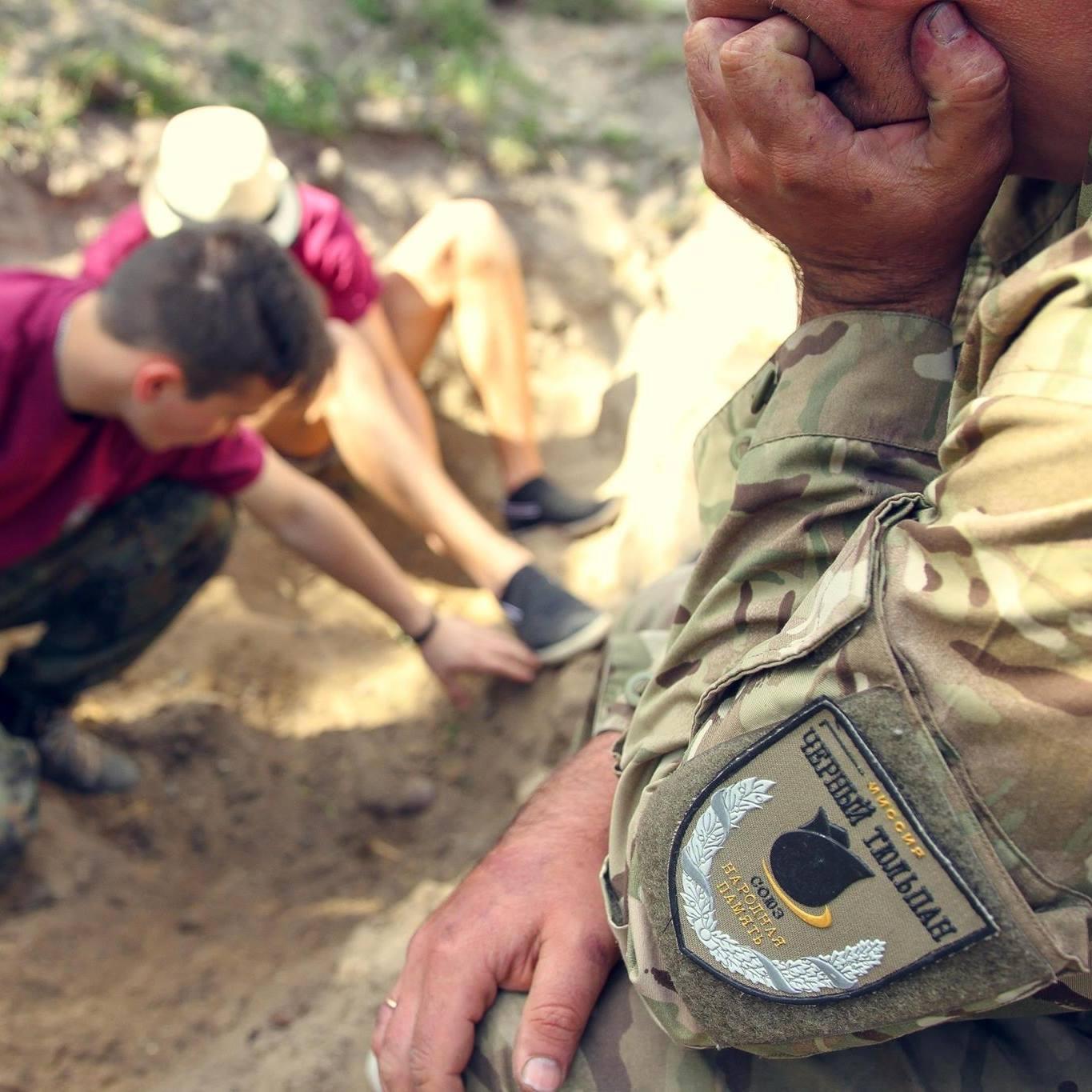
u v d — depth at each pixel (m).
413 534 2.83
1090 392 0.69
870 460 0.91
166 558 2.07
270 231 2.48
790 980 0.81
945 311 0.96
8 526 1.92
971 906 0.74
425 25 3.38
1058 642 0.70
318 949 1.92
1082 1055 0.94
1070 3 0.77
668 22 3.63
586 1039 1.01
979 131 0.83
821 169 0.87
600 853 1.13
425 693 2.49
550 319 3.16
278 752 2.37
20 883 1.94
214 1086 1.54
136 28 3.11
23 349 1.77
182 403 1.78
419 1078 1.05
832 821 0.77
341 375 2.50
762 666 0.82
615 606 2.39
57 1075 1.65
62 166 2.96
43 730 2.13
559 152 3.23
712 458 1.15
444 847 2.17
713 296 2.69
